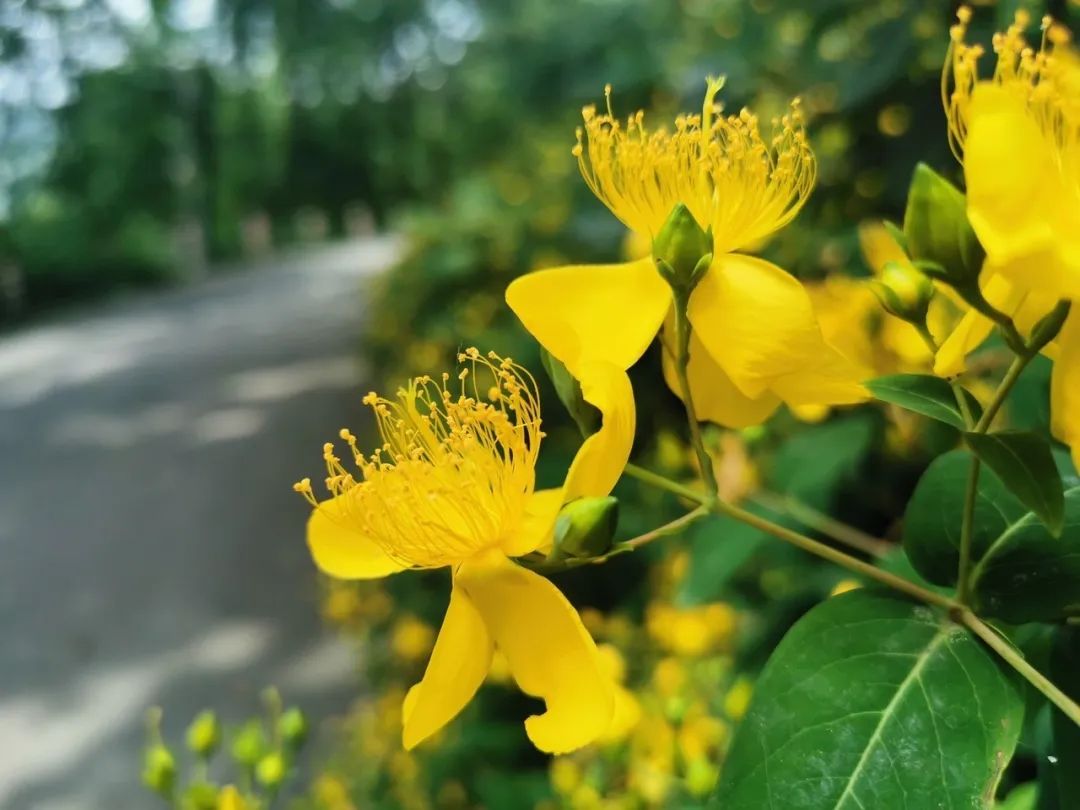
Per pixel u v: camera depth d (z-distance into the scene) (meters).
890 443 0.30
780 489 0.28
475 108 1.56
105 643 0.78
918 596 0.12
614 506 0.12
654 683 0.35
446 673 0.13
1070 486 0.13
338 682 0.69
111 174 2.46
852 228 0.33
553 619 0.13
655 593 0.44
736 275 0.13
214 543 0.94
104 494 1.11
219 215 2.79
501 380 0.15
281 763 0.25
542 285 0.13
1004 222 0.09
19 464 1.25
